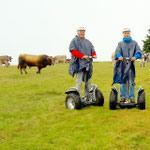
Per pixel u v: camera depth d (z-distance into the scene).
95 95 6.59
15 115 6.35
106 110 6.02
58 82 12.69
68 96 6.44
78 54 6.11
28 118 6.07
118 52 5.87
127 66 5.78
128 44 5.91
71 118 5.63
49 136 4.55
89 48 6.38
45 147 4.02
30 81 13.52
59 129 4.93
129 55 5.86
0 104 7.76
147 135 4.21
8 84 12.55
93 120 5.29
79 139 4.28
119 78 5.91
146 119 5.02
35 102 7.94
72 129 4.83
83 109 6.33
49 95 9.18
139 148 3.78
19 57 19.30
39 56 19.38
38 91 10.05
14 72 20.97
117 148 3.83
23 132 4.98
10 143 4.33
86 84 6.45
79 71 6.29
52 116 6.05
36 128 5.18
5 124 5.56
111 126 4.79
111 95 5.95
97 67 25.33
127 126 4.66
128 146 3.87
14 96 9.20
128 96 6.01
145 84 10.60
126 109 5.92
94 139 4.21
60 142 4.21
